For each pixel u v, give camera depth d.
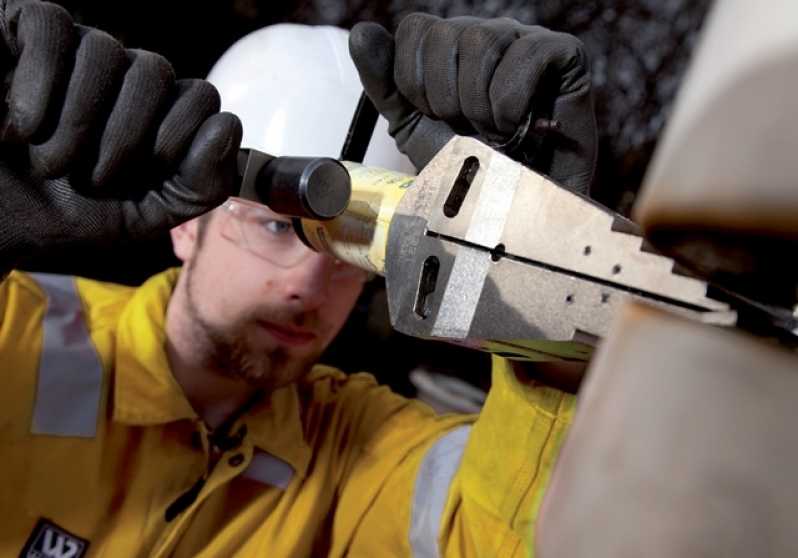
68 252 0.71
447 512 1.00
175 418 1.12
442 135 0.84
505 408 0.88
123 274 2.42
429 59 0.79
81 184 0.68
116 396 1.11
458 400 2.32
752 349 0.26
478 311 0.58
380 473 1.19
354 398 1.32
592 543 0.26
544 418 0.84
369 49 0.82
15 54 0.66
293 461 1.20
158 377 1.13
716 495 0.25
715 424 0.25
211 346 1.15
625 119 2.56
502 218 0.58
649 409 0.26
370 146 1.09
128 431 1.12
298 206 0.66
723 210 0.26
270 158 0.71
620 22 2.48
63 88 0.64
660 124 2.55
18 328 1.10
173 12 2.42
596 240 0.51
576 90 0.79
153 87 0.65
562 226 0.54
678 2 2.43
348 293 1.16
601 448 0.27
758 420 0.25
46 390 1.08
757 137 0.25
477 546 0.92
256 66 1.15
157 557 1.08
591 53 2.52
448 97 0.79
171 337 1.18
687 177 0.27
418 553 1.04
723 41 0.27
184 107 0.66
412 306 0.63
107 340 1.16
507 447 0.88
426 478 1.10
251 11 2.48
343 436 1.27
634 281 0.49
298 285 1.11
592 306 0.51
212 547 1.12
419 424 1.24
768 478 0.24
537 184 0.56
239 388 1.19
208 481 1.13
